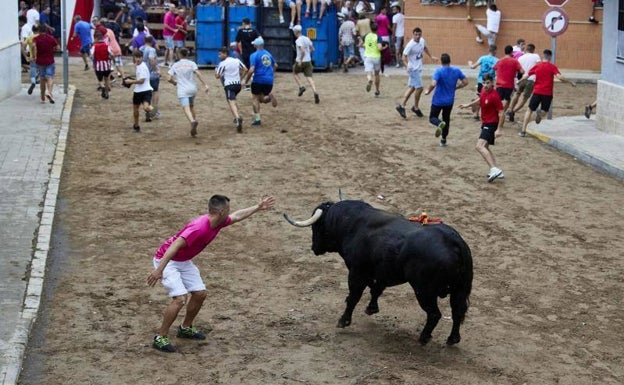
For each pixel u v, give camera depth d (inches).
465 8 1334.9
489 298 470.0
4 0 960.3
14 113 888.3
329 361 391.2
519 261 525.3
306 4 1267.2
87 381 366.6
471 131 877.8
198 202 629.3
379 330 426.9
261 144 805.9
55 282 478.3
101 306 447.2
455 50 1349.7
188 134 844.6
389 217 406.6
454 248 380.5
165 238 555.2
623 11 840.3
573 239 567.5
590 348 414.0
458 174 716.0
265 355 396.2
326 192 657.6
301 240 556.4
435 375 379.2
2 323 410.0
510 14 1328.7
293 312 446.6
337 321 435.8
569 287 487.8
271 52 1275.8
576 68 1326.3
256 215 601.6
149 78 858.8
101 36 1027.3
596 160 752.3
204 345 405.1
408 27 1353.3
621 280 499.8
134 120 852.0
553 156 790.5
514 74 917.8
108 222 583.2
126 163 731.4
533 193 669.9
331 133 855.7
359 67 1354.6
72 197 635.5
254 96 883.4
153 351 396.8
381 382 371.2
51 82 947.3
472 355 401.4
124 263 510.3
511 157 781.3
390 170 722.2
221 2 1295.5
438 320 396.8
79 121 893.2
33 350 395.2
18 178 656.4
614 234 579.8
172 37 1299.2
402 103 948.0
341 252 419.2
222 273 498.3
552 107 1036.5
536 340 420.5
